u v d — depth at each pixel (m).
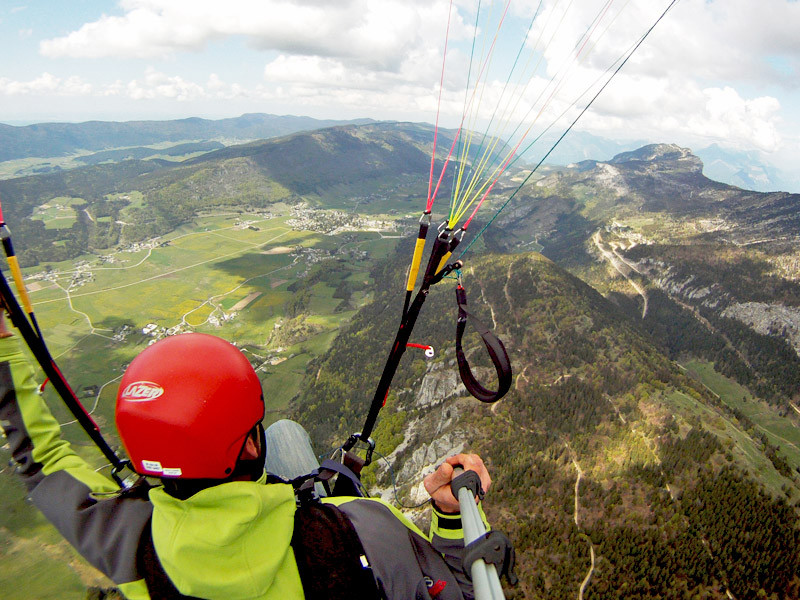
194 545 1.70
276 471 3.58
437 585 2.04
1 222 2.29
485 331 2.29
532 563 79.44
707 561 76.69
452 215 2.62
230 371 1.92
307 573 1.80
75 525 2.09
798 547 77.31
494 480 96.75
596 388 122.69
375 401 2.80
